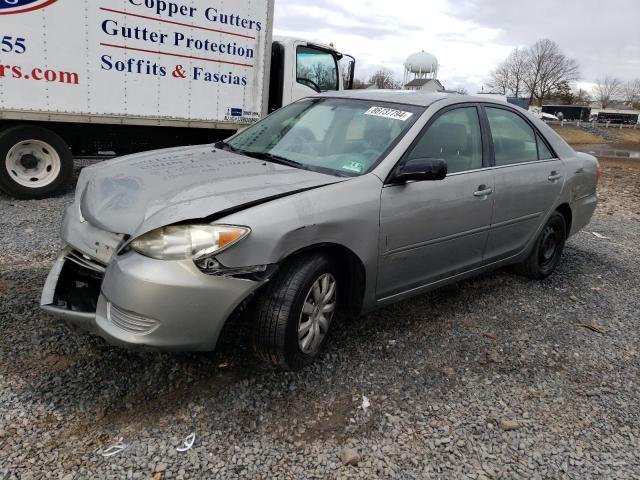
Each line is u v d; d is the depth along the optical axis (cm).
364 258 327
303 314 307
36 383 292
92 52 711
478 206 401
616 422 305
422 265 374
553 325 422
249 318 303
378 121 383
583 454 276
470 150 409
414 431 282
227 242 264
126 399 286
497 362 358
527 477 257
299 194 300
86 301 296
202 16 781
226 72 827
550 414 307
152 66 759
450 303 447
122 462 243
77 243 306
